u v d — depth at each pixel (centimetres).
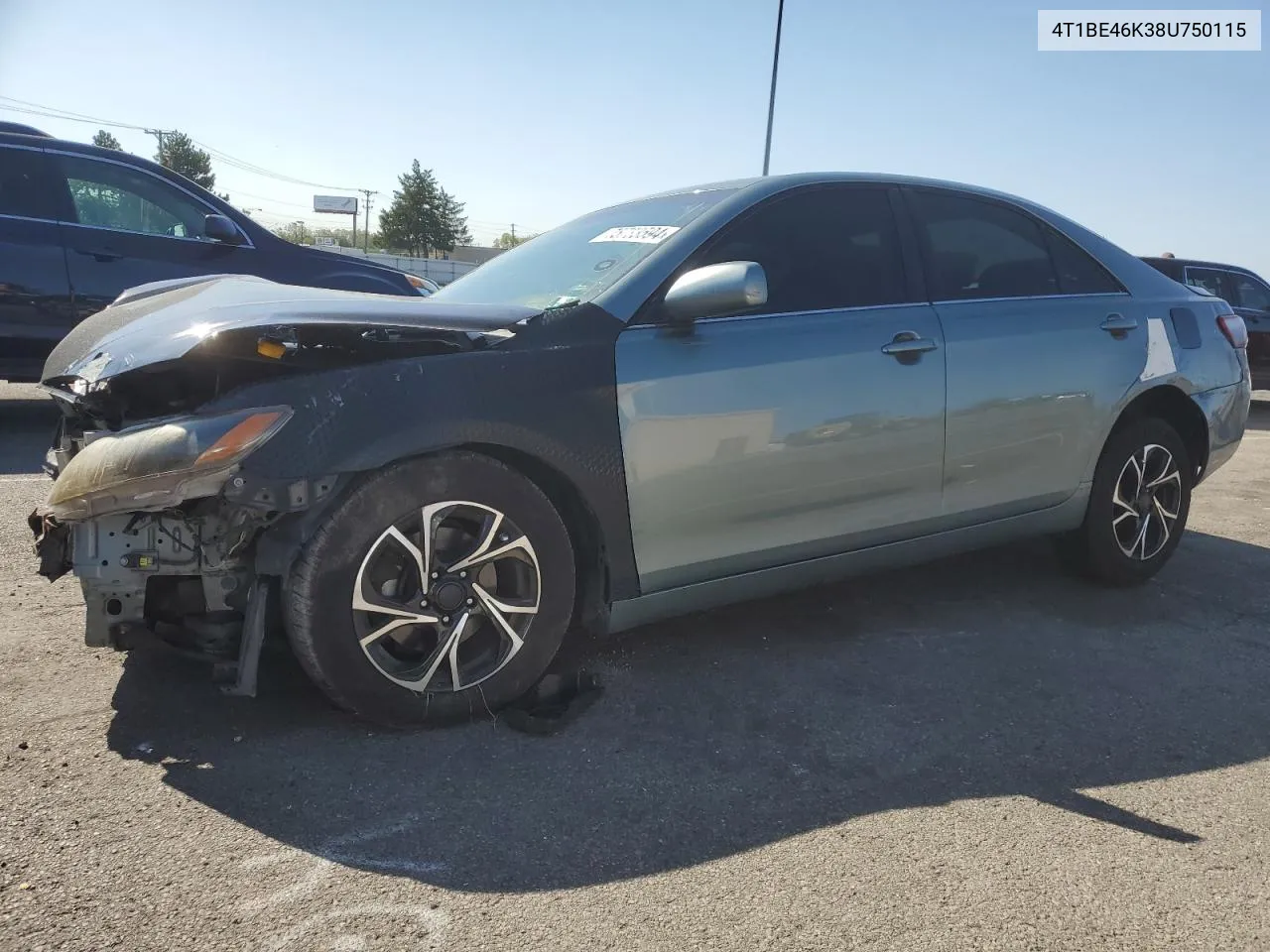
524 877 201
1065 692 306
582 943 181
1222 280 1156
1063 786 247
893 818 229
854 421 311
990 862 212
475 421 250
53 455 299
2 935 175
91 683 283
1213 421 420
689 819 225
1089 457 379
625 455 274
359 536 241
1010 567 438
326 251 736
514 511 261
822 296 319
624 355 276
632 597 286
